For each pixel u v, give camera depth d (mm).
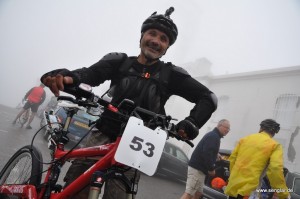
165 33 1927
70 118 2098
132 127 1411
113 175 1412
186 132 1525
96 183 1341
